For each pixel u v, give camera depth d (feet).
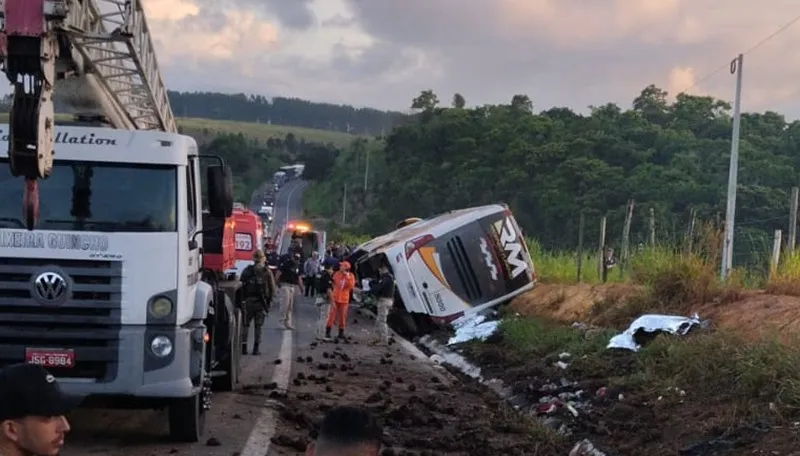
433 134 190.60
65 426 11.87
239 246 86.07
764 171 111.65
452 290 76.89
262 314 57.31
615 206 122.83
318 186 390.63
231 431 33.78
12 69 23.43
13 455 11.53
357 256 94.79
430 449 34.94
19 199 28.73
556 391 45.16
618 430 36.35
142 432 33.01
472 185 165.48
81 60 30.22
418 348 71.97
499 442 37.22
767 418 31.48
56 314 28.27
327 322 69.56
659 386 38.99
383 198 209.87
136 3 31.91
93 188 29.09
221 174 32.07
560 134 157.48
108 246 28.55
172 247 29.07
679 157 126.62
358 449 12.17
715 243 56.24
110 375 28.43
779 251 51.80
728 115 146.82
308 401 42.47
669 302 52.70
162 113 39.83
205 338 32.09
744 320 44.09
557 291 72.74
